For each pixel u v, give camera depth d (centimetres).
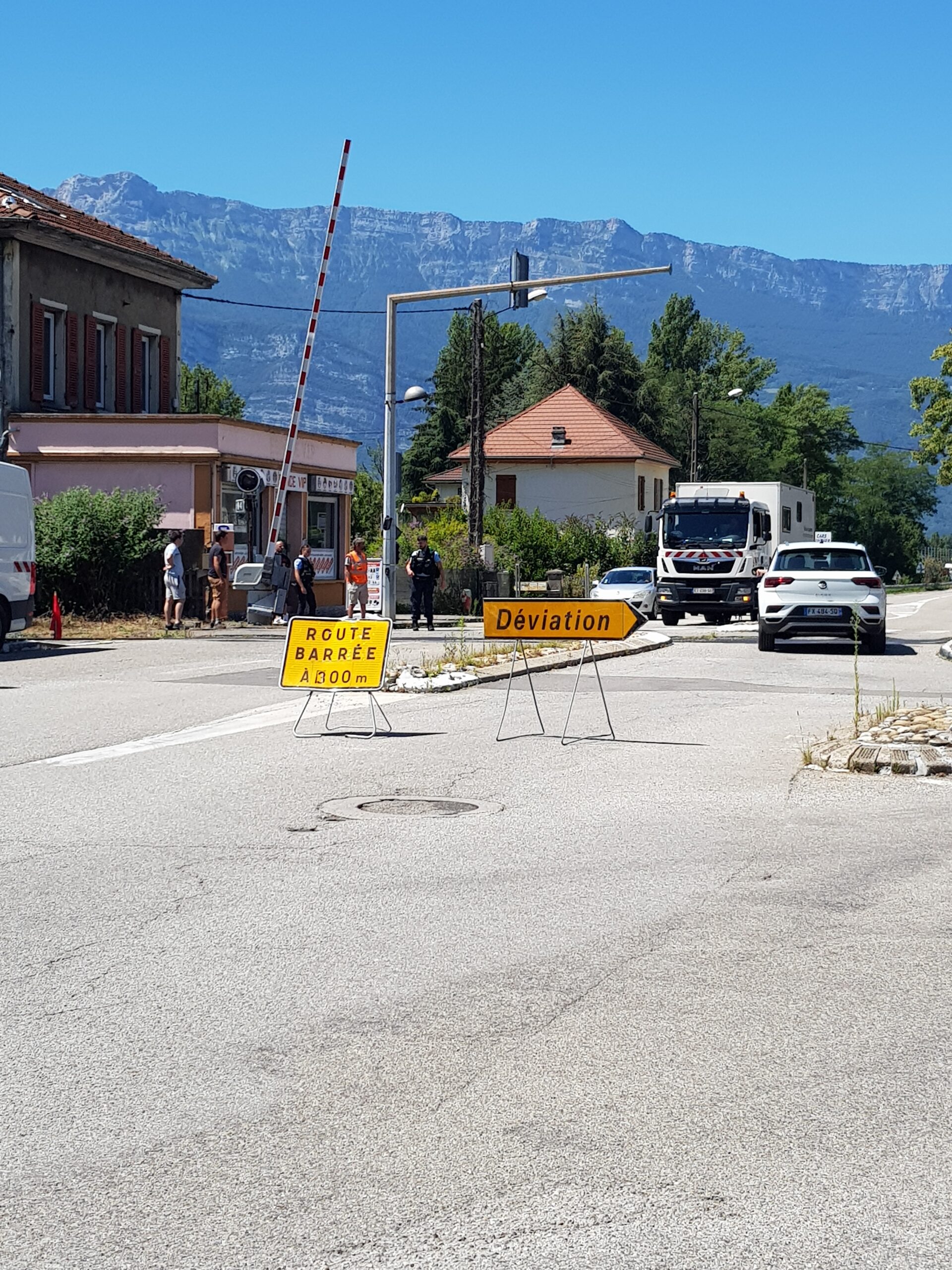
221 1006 704
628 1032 668
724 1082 606
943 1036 664
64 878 978
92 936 830
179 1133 553
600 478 9344
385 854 1060
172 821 1182
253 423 4456
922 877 995
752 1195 499
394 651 3012
